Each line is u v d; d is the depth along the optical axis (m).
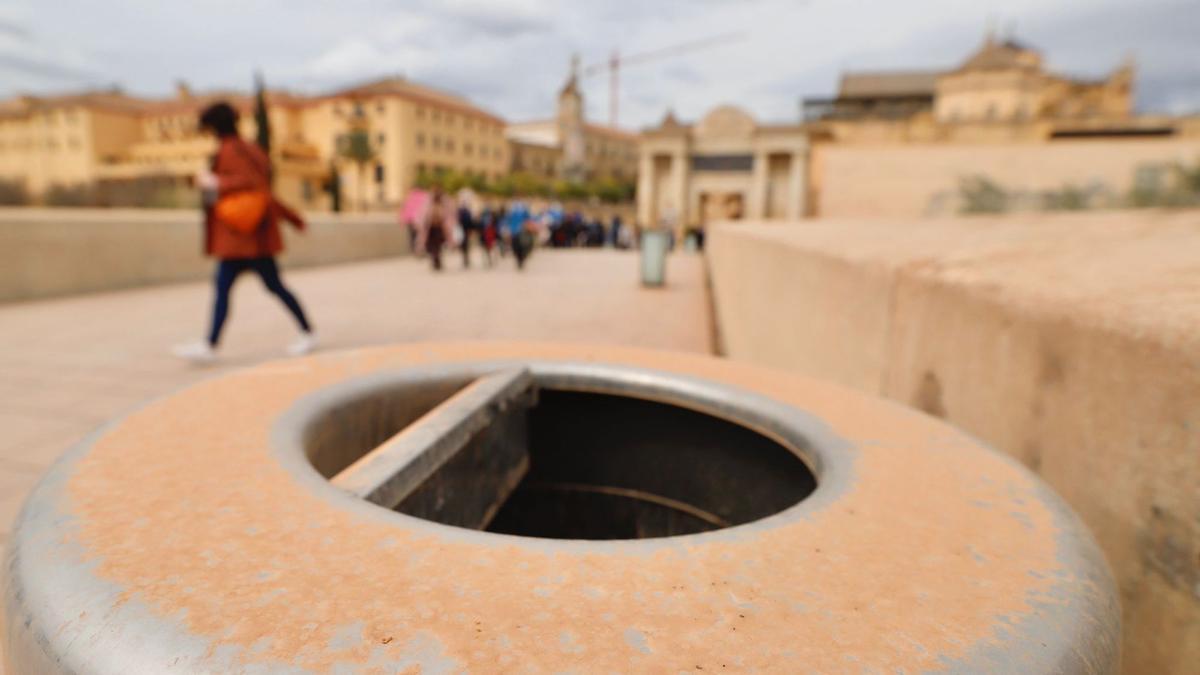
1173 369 0.69
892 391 1.45
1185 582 0.68
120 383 3.80
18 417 3.19
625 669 0.34
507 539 0.48
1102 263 1.04
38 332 5.30
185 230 8.65
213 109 4.05
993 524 0.52
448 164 73.56
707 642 0.36
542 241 24.22
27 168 74.31
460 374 0.97
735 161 50.06
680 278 11.21
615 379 0.98
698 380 0.95
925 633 0.38
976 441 0.73
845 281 1.81
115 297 7.29
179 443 0.65
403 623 0.37
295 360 1.03
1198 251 1.00
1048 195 19.06
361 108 68.62
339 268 12.17
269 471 0.58
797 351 2.41
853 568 0.45
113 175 70.69
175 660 0.35
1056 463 0.88
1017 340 0.98
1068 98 59.94
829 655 0.36
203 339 5.13
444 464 0.74
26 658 0.40
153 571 0.42
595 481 1.03
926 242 1.62
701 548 0.47
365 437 0.88
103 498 0.52
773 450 0.85
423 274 11.12
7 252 6.60
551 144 87.94
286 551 0.45
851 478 0.61
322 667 0.34
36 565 0.44
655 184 51.81
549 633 0.37
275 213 4.32
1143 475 0.73
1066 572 0.46
